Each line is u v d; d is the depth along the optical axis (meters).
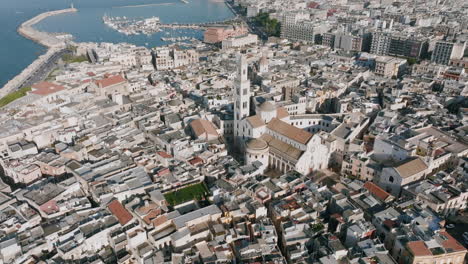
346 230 170.12
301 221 173.88
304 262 151.25
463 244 176.75
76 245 156.38
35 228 165.25
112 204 178.88
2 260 148.50
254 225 169.38
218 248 156.62
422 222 169.25
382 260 150.75
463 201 197.12
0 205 180.12
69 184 193.75
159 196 185.75
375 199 191.38
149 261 153.00
